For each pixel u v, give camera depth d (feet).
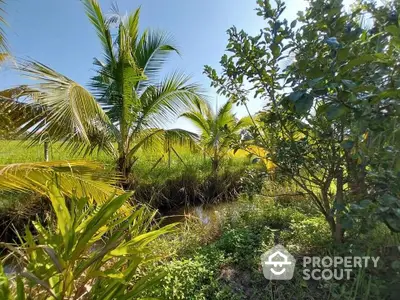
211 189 22.70
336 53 4.28
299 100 3.65
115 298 4.35
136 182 19.08
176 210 20.25
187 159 26.81
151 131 18.63
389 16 4.73
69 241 4.05
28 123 8.62
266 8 6.70
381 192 4.98
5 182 6.19
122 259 4.87
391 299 5.64
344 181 7.29
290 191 13.84
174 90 18.02
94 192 7.61
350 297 5.67
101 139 14.01
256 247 9.29
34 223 5.19
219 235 11.30
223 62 8.02
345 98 3.69
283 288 6.72
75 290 4.54
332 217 7.79
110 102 16.62
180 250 9.44
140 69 16.97
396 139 3.64
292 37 6.48
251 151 10.35
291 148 7.88
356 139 4.91
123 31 15.64
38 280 3.54
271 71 7.37
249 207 13.44
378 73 4.06
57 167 6.59
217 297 6.54
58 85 9.10
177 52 19.35
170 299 6.28
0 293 3.69
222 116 24.44
